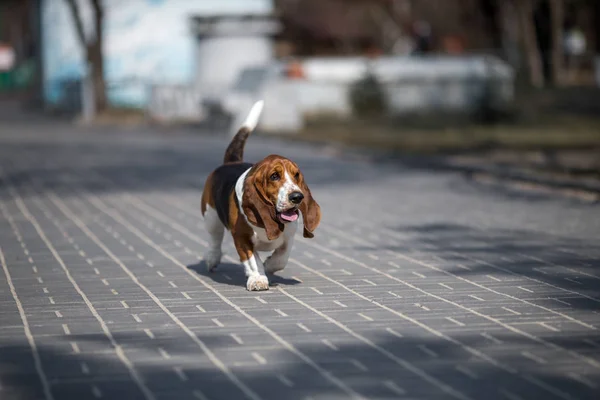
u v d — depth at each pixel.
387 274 10.20
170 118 39.44
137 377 6.54
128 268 10.55
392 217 14.64
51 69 50.12
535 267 10.60
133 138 32.56
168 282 9.78
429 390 6.25
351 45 56.94
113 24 46.41
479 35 57.28
